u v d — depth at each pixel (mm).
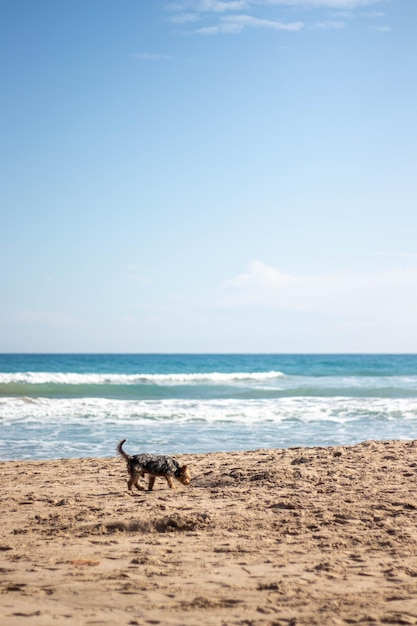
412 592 5074
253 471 11023
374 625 4367
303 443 17453
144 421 21766
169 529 7281
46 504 8945
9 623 4391
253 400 28984
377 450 13391
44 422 21297
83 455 15492
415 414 24156
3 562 5965
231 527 7297
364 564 5840
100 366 68562
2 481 11047
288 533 7012
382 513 7844
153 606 4758
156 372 59906
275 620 4457
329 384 43344
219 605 4770
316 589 5141
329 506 8203
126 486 10492
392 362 97688
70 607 4746
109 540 6805
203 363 84000
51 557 6133
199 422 21625
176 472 10117
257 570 5668
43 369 60750
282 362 94562
